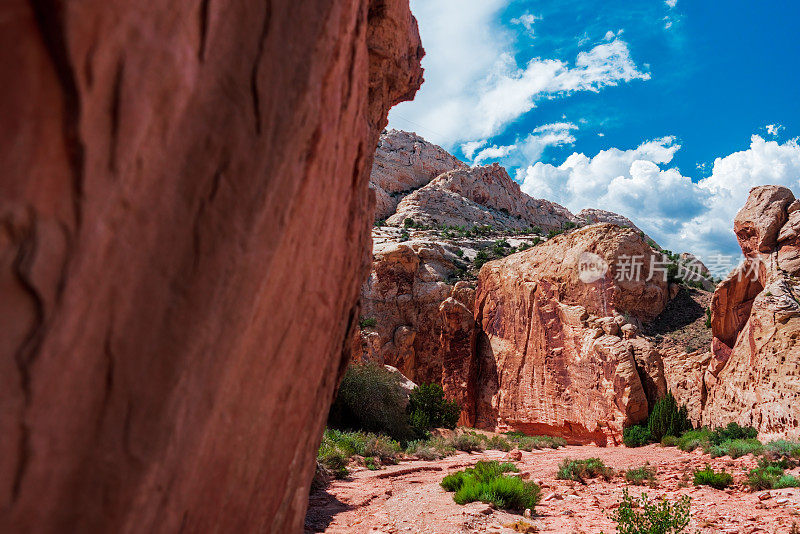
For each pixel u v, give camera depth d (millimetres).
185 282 1195
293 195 1576
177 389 1194
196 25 1147
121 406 1073
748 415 22109
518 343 38188
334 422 23094
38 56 826
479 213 116000
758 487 11305
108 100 936
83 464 1014
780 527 7621
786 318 22312
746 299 26328
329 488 11086
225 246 1287
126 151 992
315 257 2074
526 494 9633
